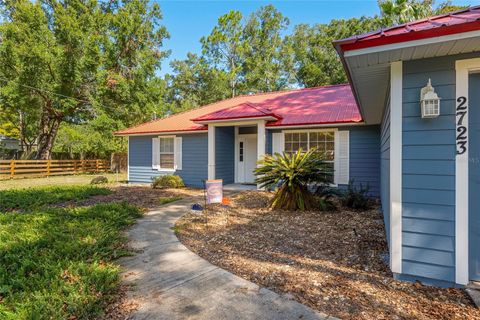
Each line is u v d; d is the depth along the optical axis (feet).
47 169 57.62
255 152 39.34
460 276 8.80
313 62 98.73
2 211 22.00
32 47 49.14
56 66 53.16
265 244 13.92
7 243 12.81
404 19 30.91
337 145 30.25
